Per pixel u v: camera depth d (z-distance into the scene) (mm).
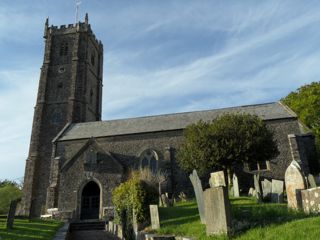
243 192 26906
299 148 29250
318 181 22391
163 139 32062
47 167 38938
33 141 39938
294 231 6547
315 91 43469
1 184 65562
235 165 27172
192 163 26594
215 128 26453
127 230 15062
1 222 17906
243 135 25719
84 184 29500
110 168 29734
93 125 37531
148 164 31469
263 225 7785
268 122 30828
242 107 35281
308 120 42219
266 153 25672
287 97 46719
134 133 32625
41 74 44406
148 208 13977
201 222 10914
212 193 8516
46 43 46562
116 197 18016
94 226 23750
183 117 35094
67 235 16281
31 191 36969
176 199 26922
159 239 9555
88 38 47031
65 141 34312
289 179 10453
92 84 47656
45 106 42500
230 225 7797
